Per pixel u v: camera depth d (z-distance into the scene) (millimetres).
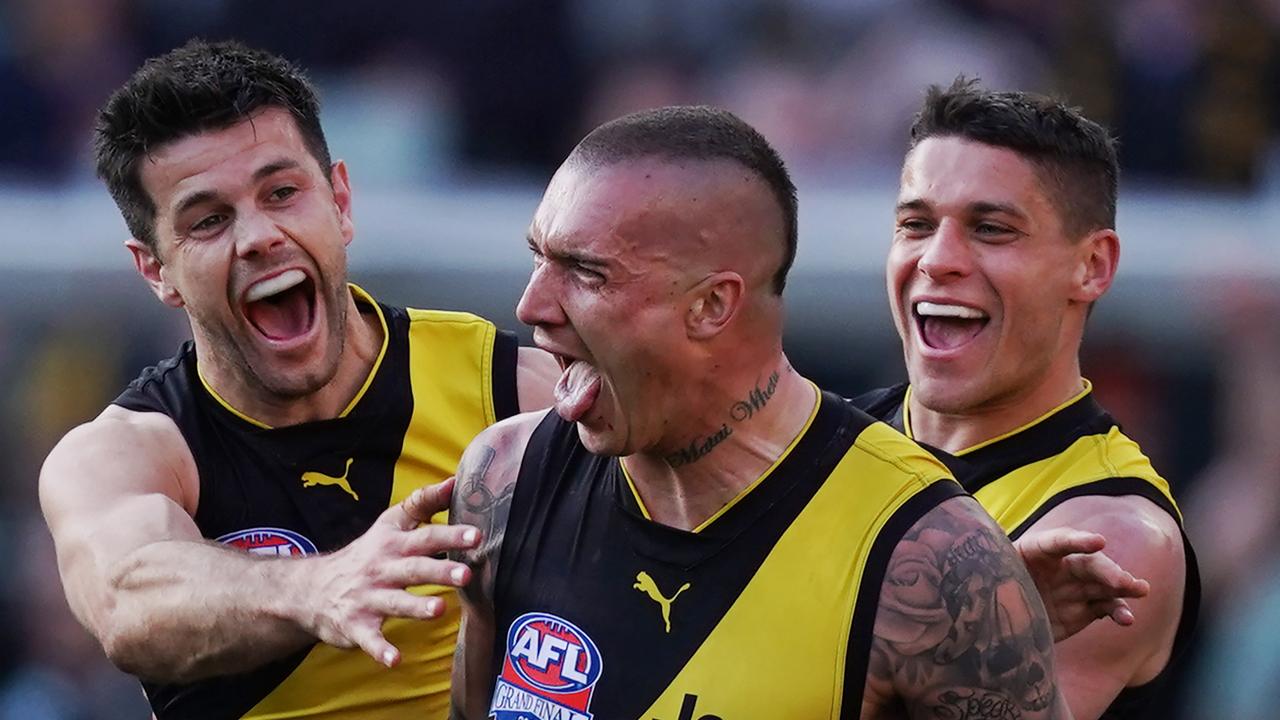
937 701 6664
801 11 21750
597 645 6926
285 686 8453
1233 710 15680
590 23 21641
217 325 8320
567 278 6766
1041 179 8398
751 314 6832
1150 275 15969
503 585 7223
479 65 21297
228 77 8188
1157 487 8445
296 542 8508
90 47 21125
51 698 15523
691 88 21500
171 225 8242
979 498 8570
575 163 6832
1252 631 15703
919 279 8562
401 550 6656
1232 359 16000
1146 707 8508
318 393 8547
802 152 20828
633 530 7016
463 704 7633
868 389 15680
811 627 6676
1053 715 6781
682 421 6852
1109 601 7230
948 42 21422
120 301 15875
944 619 6609
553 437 7383
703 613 6809
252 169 8156
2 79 20594
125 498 8016
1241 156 20875
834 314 15719
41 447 15836
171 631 7297
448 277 15930
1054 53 21578
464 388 8859
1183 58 21141
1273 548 15898
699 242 6680
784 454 6910
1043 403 8672
